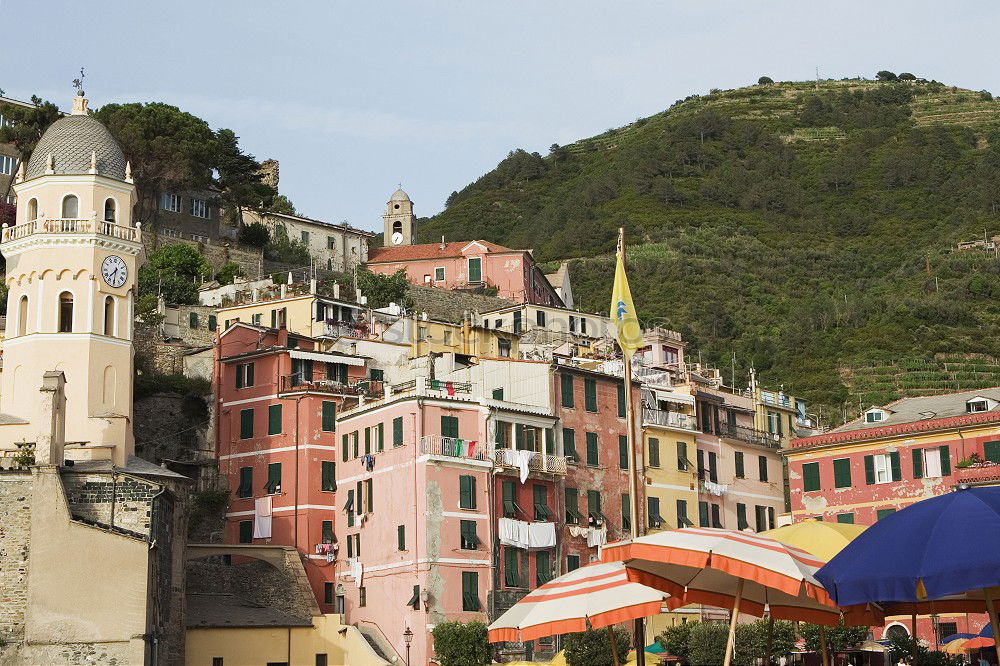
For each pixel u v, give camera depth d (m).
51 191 85.31
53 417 74.38
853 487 99.81
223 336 110.69
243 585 94.38
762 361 171.50
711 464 112.88
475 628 82.81
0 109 135.75
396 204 191.00
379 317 125.31
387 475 94.19
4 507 72.38
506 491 94.69
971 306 179.88
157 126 143.75
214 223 149.88
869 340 170.88
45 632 70.69
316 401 102.62
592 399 103.88
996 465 91.19
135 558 72.44
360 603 94.94
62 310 84.50
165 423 107.56
